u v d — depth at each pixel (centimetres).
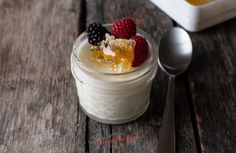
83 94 41
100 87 39
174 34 48
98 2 56
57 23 53
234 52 50
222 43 51
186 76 47
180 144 40
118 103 40
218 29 53
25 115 43
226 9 51
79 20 54
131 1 56
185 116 43
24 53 49
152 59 40
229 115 43
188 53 47
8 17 54
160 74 47
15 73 47
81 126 42
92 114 42
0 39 51
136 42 40
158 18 54
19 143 40
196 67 48
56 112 43
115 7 55
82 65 39
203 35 52
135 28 41
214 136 41
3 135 41
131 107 41
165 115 41
